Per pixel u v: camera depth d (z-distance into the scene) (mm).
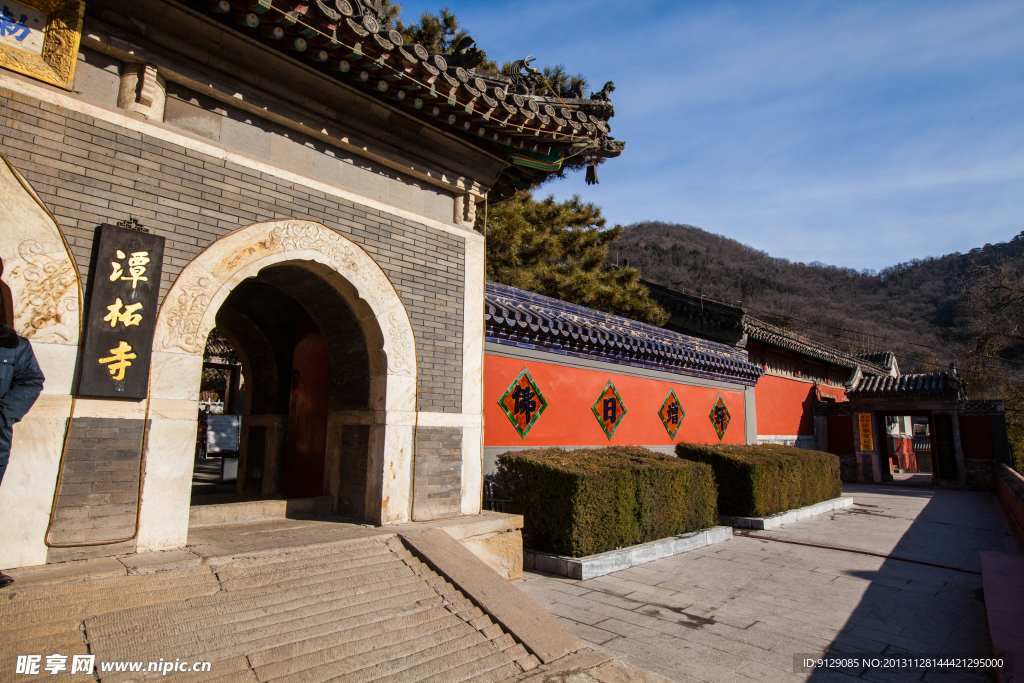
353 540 5270
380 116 6309
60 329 4266
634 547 8086
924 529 11391
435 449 6578
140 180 4746
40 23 4383
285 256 5551
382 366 6293
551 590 6594
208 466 15344
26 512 4023
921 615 6164
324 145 6117
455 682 3941
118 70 4836
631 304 17922
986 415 19469
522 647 4484
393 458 6176
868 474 21531
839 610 6270
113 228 4523
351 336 6629
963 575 7871
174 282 4844
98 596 3764
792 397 22016
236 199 5289
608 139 7582
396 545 5547
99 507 4320
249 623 3975
